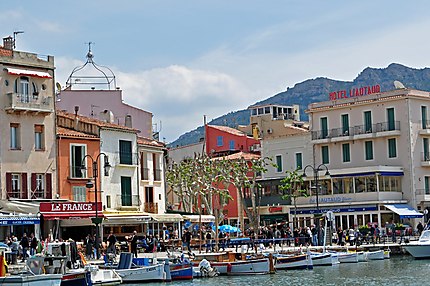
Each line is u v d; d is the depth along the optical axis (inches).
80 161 2529.5
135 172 2731.3
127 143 2716.5
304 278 1941.4
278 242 2719.0
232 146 4094.5
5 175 2337.6
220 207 3260.3
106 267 1866.4
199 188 3250.5
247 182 3304.6
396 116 3284.9
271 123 4220.0
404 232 2999.5
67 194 2477.9
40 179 2426.2
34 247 2006.6
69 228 2440.9
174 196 3713.1
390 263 2365.9
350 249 2549.2
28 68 2416.3
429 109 3361.2
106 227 2564.0
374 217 3179.1
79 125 2615.7
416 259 2495.1
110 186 2623.0
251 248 2503.7
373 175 3191.4
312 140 3496.6
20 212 2220.7
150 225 2783.0
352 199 3248.0
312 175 3410.4
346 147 3427.7
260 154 3855.8
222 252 2315.5
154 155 2933.1
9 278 1380.4
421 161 3275.1
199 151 4215.1
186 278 1914.4
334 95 3496.6
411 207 3230.8
